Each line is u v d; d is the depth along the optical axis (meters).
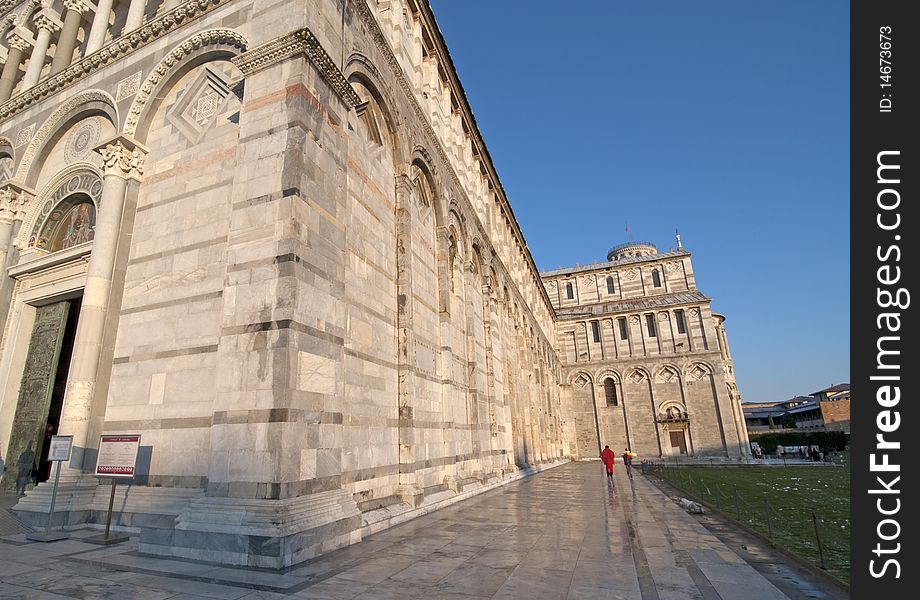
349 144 13.58
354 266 13.09
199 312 11.25
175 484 10.23
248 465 8.59
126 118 14.34
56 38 20.97
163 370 11.26
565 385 59.94
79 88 16.52
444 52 24.80
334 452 9.91
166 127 13.93
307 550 8.28
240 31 12.99
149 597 6.38
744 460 49.94
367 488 12.07
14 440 14.45
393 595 6.53
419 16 22.36
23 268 15.52
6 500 12.69
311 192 10.47
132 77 15.05
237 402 9.02
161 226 12.76
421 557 8.61
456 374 20.39
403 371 14.92
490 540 10.13
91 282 12.33
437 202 20.53
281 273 9.43
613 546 9.62
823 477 30.69
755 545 9.84
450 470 17.41
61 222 16.22
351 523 9.70
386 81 16.48
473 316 23.58
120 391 11.69
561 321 62.50
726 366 58.09
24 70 21.08
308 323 9.63
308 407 9.25
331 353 10.26
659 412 55.38
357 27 14.62
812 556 9.16
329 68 11.80
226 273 10.04
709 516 13.80
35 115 17.55
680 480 24.34
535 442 37.06
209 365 10.68
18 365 15.29
